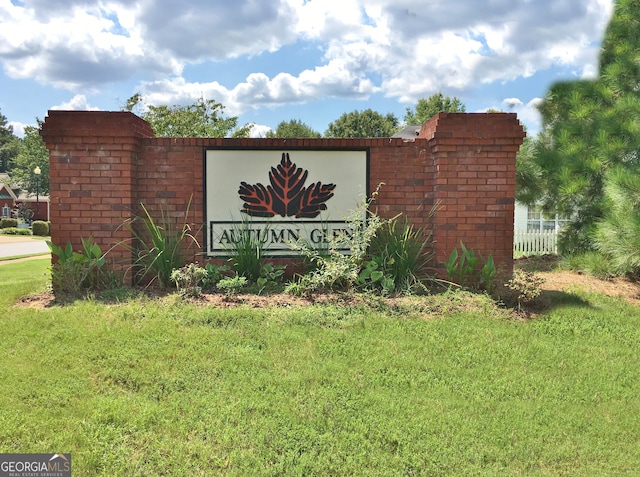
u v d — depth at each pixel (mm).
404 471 3127
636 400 4129
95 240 7090
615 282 8086
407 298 6543
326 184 7512
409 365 4594
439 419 3707
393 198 7508
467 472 3137
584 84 9680
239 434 3441
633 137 8406
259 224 7477
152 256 7277
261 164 7473
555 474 3152
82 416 3639
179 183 7406
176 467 3109
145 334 5152
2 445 3275
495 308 6199
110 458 3182
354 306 6137
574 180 8773
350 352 4855
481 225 7172
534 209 11031
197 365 4477
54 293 6844
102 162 7047
